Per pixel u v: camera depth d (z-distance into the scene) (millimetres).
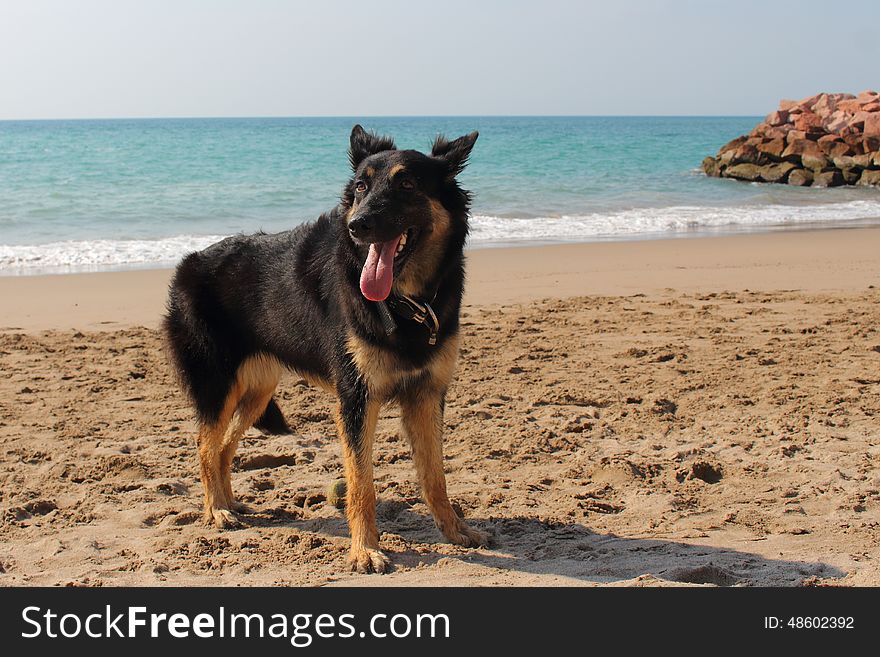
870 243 17844
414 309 4770
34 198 24484
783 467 6168
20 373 8727
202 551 4992
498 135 79938
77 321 11086
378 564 4703
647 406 7555
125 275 14148
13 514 5449
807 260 15625
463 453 6594
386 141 5555
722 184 34750
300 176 31750
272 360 5688
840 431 6922
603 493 5828
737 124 177625
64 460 6422
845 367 8656
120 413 7590
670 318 11031
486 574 4594
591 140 66875
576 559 4777
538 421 7301
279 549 5035
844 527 5117
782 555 4730
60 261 15695
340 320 4906
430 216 4906
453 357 5078
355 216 4621
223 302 5621
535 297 12516
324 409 7762
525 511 5547
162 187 27906
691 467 6152
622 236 19469
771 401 7660
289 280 5375
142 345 9875
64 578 4566
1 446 6703
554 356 9281
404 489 5965
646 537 5082
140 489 6000
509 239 18797
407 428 5199
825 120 40750
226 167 34875
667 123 194625
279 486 6137
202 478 5582
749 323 10703
